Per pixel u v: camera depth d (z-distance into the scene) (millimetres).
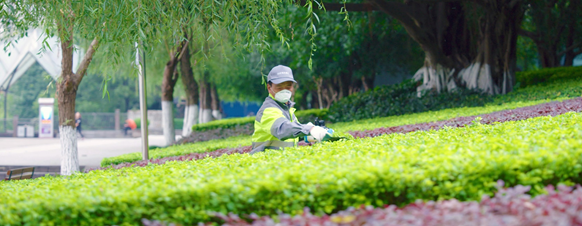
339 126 14297
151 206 2738
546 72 19031
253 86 31297
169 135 17891
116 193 2824
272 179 2750
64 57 10312
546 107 8820
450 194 2689
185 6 5828
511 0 16047
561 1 20812
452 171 2686
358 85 30047
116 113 41812
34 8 6133
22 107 45625
